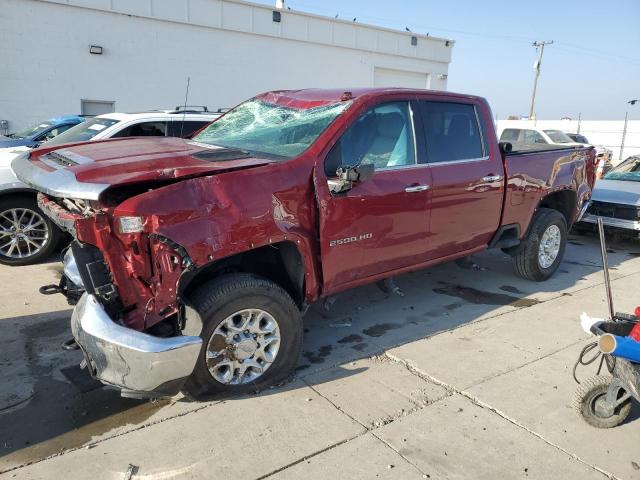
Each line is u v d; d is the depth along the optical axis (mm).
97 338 2969
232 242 3295
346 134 4016
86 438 3125
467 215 4938
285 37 18844
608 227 8148
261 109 4859
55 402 3494
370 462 2965
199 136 5031
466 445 3139
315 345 4461
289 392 3674
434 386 3811
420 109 4621
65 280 3986
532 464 2990
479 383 3861
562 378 3959
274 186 3516
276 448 3062
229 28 17469
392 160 4367
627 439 3238
